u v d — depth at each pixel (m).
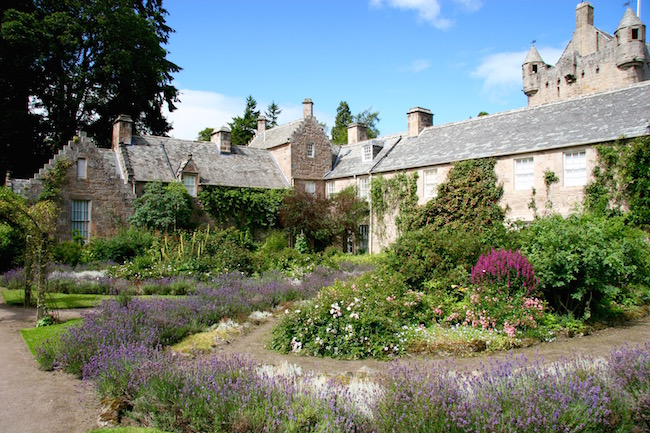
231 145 33.66
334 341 9.03
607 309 12.47
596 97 22.83
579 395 5.08
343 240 31.17
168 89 37.53
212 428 5.14
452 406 4.80
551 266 11.21
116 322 9.09
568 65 46.56
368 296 10.32
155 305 11.02
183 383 5.95
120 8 31.95
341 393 5.55
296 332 9.40
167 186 26.92
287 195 29.73
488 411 4.70
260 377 6.09
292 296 14.45
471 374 6.61
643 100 20.45
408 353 8.93
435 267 12.66
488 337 9.44
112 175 25.14
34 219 11.38
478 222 22.98
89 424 5.64
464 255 12.71
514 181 22.73
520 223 16.34
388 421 4.75
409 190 27.41
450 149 26.41
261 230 30.28
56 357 7.78
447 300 11.09
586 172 20.28
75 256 20.72
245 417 5.02
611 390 5.36
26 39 28.48
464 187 24.08
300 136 33.12
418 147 29.11
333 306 9.44
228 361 6.77
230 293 13.80
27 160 33.28
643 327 11.48
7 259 19.81
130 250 21.81
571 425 4.60
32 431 5.46
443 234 13.66
